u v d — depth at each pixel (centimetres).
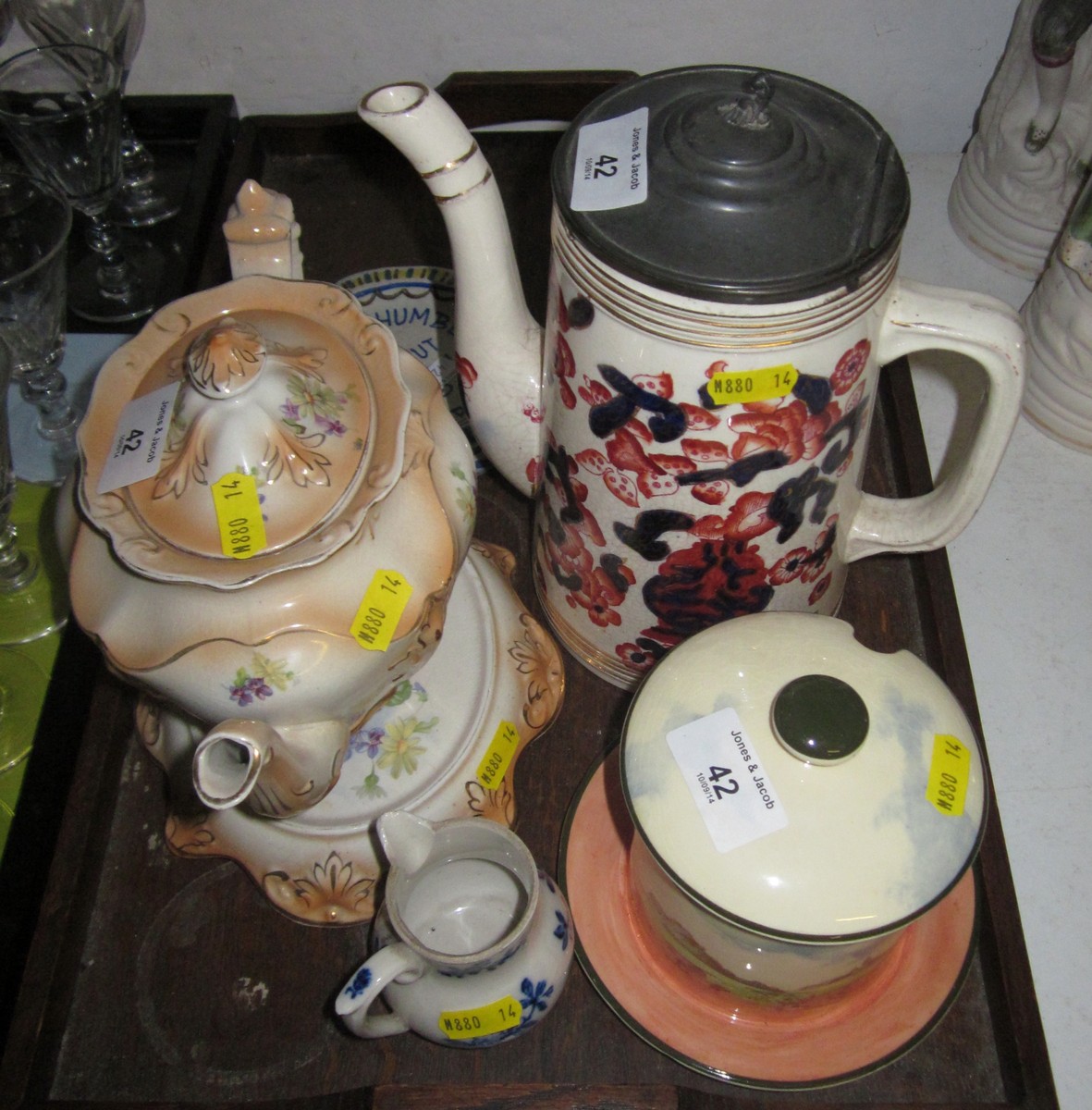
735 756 41
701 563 52
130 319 88
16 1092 50
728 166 44
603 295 43
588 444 49
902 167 46
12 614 76
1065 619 73
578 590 59
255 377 43
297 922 57
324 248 86
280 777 43
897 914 39
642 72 92
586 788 57
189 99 93
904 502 59
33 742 65
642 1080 52
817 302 42
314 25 89
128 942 57
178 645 43
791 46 90
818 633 45
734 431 45
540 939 49
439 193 49
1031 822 66
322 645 44
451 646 61
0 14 85
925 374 85
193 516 43
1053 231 85
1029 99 82
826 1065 48
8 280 69
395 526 46
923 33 88
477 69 92
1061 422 79
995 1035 53
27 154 81
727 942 44
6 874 61
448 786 57
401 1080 52
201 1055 53
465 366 56
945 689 44
